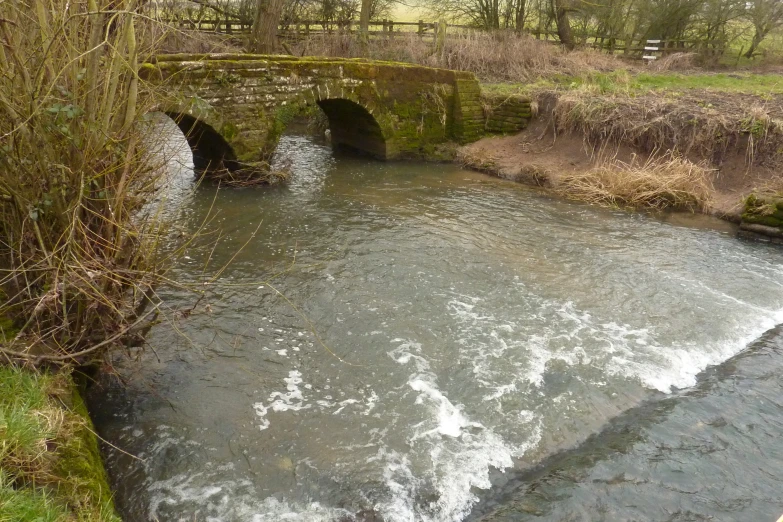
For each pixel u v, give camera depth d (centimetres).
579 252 859
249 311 642
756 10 2342
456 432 463
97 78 366
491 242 884
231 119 1122
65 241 378
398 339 595
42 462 288
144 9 394
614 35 2494
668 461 441
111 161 395
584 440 466
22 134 350
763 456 452
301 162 1402
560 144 1392
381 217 984
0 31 339
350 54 1786
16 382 335
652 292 727
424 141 1484
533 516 382
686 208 1112
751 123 1158
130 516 368
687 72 2075
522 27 2347
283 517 372
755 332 649
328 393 508
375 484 404
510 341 597
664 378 550
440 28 1794
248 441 443
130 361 517
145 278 419
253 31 1545
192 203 1026
